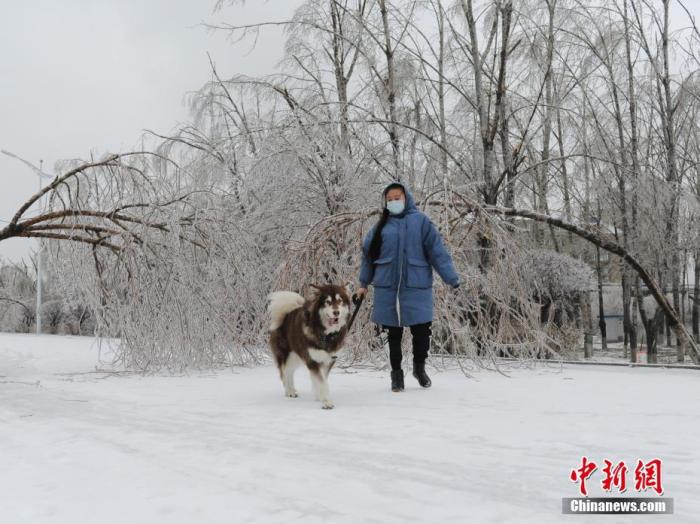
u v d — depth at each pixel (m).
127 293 8.30
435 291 8.15
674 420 4.29
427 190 11.15
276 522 2.33
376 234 6.14
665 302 10.49
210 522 2.34
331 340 5.12
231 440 3.75
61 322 27.69
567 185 16.58
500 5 11.57
